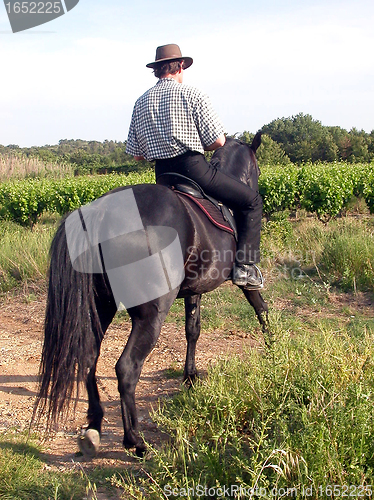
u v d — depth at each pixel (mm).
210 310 6281
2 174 28656
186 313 3934
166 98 3205
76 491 2582
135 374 2762
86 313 2648
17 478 2676
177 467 2652
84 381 2695
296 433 2629
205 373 4258
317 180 13102
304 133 69562
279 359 3283
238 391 3275
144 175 18734
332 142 56719
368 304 6441
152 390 4074
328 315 6031
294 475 2393
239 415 3160
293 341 4418
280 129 71375
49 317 2660
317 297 6742
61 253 2676
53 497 2496
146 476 2717
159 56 3381
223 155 3855
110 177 19141
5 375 4582
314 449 2475
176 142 3197
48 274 2732
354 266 7406
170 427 3068
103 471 2816
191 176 3283
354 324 5473
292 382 3203
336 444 2479
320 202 12828
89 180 18625
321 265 8039
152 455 2820
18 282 8273
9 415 3701
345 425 2604
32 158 33031
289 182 13539
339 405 2686
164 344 5266
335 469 2359
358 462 2451
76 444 3236
